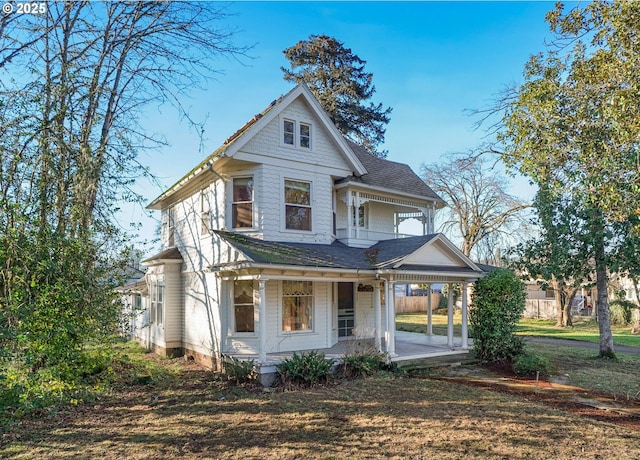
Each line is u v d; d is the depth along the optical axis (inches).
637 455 237.5
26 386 296.5
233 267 434.9
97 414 320.5
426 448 248.2
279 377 414.0
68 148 350.0
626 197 344.8
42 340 307.6
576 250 570.3
